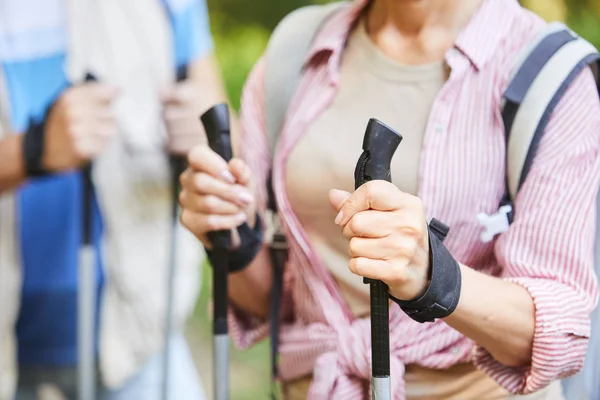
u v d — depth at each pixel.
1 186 3.02
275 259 2.38
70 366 3.14
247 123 2.42
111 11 3.18
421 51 2.19
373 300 1.88
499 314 1.97
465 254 2.13
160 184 3.20
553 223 2.01
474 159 2.08
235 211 2.23
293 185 2.26
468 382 2.18
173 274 3.17
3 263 3.02
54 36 3.13
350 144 2.21
